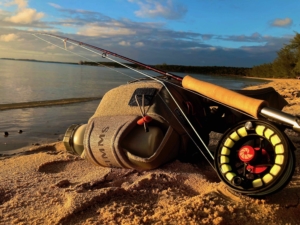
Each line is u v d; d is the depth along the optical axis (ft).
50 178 1.53
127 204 1.21
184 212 1.10
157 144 1.50
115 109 1.66
